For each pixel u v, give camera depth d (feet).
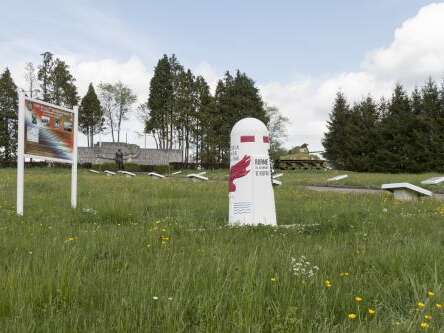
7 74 248.11
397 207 42.70
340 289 13.42
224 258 16.05
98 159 243.19
